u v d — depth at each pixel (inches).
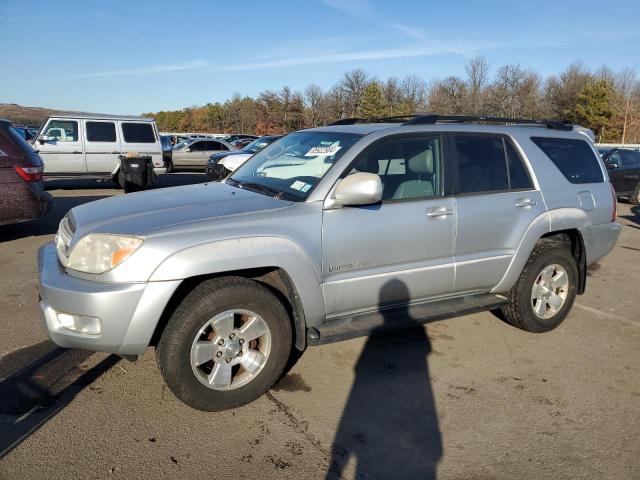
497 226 160.2
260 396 131.0
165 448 110.7
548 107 2444.6
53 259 129.5
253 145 629.6
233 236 119.4
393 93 2650.1
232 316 122.0
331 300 133.6
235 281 122.5
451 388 140.6
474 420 125.6
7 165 261.3
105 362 147.2
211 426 119.2
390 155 146.6
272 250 122.3
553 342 173.8
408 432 119.8
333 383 140.9
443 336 175.3
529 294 172.1
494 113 2416.3
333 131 161.5
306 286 128.1
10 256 259.6
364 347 164.2
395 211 141.4
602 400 136.9
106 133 547.5
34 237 303.3
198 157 860.0
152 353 153.6
